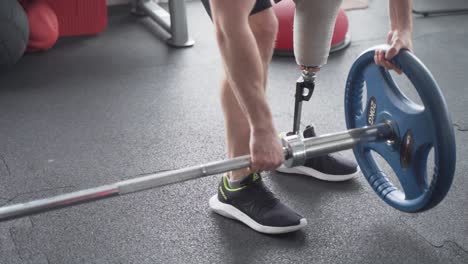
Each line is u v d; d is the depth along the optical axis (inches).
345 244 58.6
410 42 52.9
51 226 60.8
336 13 54.4
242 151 58.6
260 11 53.2
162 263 55.9
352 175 68.9
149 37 119.0
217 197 63.4
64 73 101.0
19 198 65.6
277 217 59.0
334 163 68.6
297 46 57.4
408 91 93.0
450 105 88.4
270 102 90.0
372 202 65.4
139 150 76.4
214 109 88.2
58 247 57.8
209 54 110.3
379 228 60.9
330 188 68.1
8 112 86.1
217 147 77.4
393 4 53.3
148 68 103.5
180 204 65.0
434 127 48.8
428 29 121.0
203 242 58.9
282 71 101.7
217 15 41.9
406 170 55.8
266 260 56.3
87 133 80.6
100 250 57.4
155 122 84.0
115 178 70.0
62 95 92.4
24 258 56.2
